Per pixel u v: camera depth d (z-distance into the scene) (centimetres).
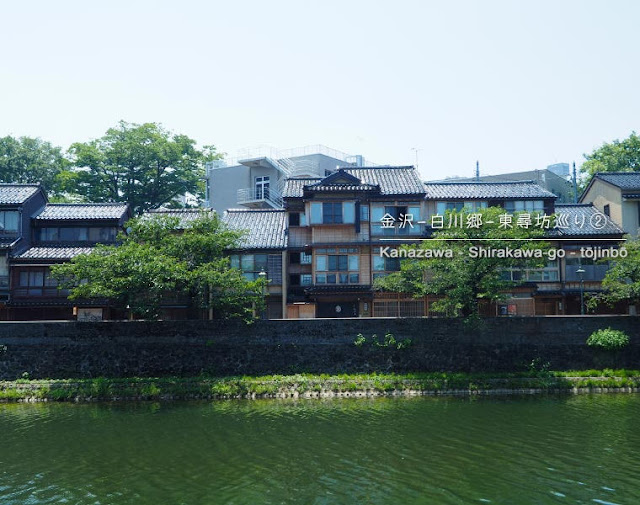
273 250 4150
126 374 3375
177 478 1917
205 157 6844
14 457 2144
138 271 3222
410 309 4184
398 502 1708
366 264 4206
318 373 3391
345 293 4125
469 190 4569
